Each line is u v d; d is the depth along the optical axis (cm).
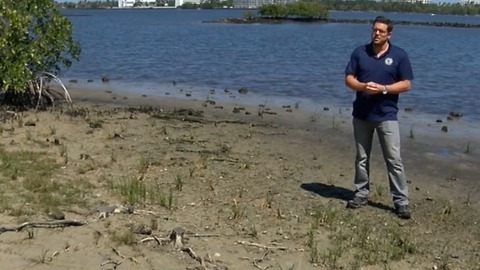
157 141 1088
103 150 1002
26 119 1220
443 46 4356
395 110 725
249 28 7056
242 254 609
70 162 913
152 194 763
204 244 628
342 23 9269
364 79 714
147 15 13788
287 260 598
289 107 1534
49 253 593
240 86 1966
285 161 990
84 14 15125
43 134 1096
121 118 1290
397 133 725
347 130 1260
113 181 824
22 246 607
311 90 1878
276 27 7494
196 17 11762
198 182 844
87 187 792
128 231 648
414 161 1044
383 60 705
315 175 916
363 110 730
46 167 870
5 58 1230
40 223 654
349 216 728
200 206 745
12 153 936
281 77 2219
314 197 802
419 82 2114
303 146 1107
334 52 3472
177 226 672
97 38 4466
